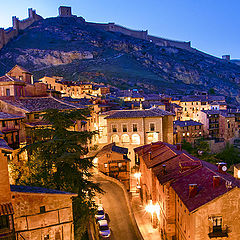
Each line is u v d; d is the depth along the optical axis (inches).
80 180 949.8
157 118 2406.5
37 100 1689.2
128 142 2438.5
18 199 730.8
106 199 1508.4
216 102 4936.0
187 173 1149.1
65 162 920.3
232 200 896.9
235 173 1678.2
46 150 958.4
